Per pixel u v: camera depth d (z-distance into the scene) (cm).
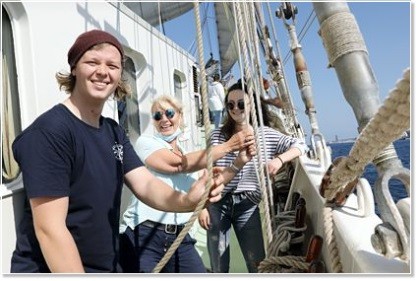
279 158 268
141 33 415
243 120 269
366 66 119
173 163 230
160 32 485
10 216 187
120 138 188
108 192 165
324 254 188
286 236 219
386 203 105
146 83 423
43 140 143
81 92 161
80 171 154
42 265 150
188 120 626
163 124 244
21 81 213
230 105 271
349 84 119
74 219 154
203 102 130
